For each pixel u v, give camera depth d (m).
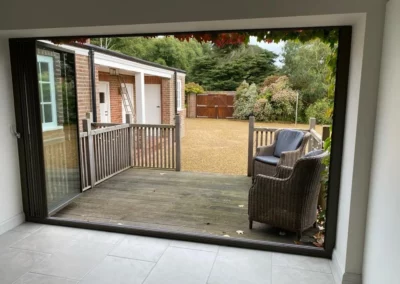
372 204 1.96
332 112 2.62
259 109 15.26
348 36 2.21
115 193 4.54
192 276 2.29
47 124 3.65
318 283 2.22
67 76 3.97
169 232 2.87
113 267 2.40
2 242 2.77
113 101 9.55
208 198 4.31
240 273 2.34
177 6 2.18
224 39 2.79
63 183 4.00
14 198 3.07
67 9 2.35
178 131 5.81
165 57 17.66
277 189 3.09
